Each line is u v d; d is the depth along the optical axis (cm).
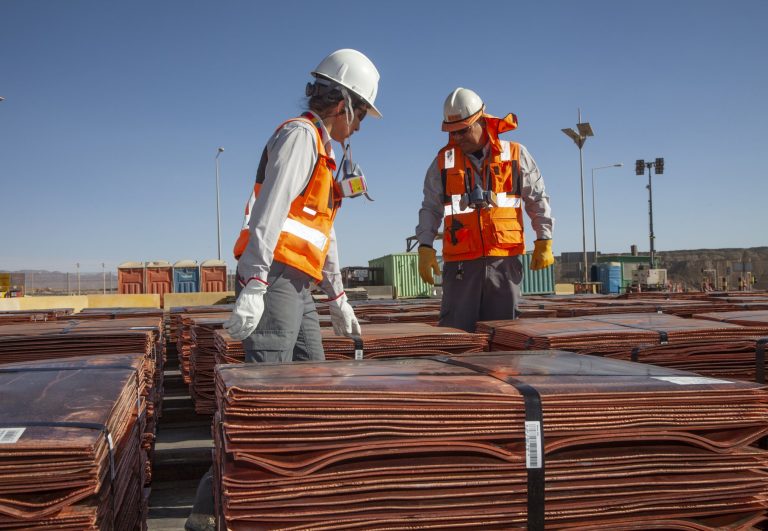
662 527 181
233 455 161
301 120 280
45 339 399
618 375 205
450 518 168
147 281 2750
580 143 4109
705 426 185
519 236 534
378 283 3005
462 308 540
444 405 171
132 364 298
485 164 526
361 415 167
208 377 467
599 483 178
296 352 305
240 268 263
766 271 6481
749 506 187
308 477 162
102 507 176
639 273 3509
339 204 303
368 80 303
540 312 603
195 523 255
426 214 559
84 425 176
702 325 385
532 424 175
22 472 158
